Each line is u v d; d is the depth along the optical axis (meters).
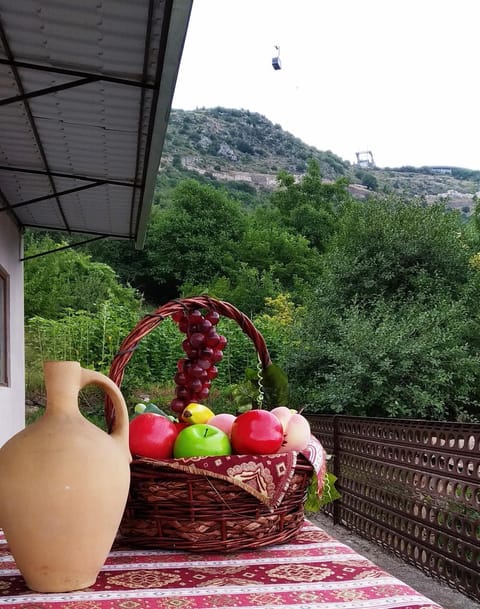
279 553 1.17
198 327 1.40
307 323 8.73
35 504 0.91
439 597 3.51
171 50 2.59
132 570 1.07
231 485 1.15
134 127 3.89
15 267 6.82
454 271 9.31
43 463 0.91
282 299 16.22
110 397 1.10
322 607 0.88
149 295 27.73
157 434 1.21
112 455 0.96
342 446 5.41
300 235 28.17
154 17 2.59
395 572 4.03
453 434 3.65
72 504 0.91
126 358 1.30
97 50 2.93
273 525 1.21
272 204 32.56
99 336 11.30
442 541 3.77
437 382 7.39
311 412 7.84
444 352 7.55
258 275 24.52
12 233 6.63
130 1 2.49
